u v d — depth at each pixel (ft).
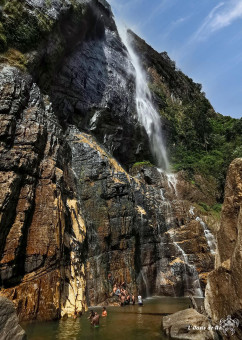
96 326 32.48
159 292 60.85
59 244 39.60
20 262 35.76
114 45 103.45
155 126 106.63
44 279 36.19
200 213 76.89
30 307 33.22
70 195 52.75
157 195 78.07
